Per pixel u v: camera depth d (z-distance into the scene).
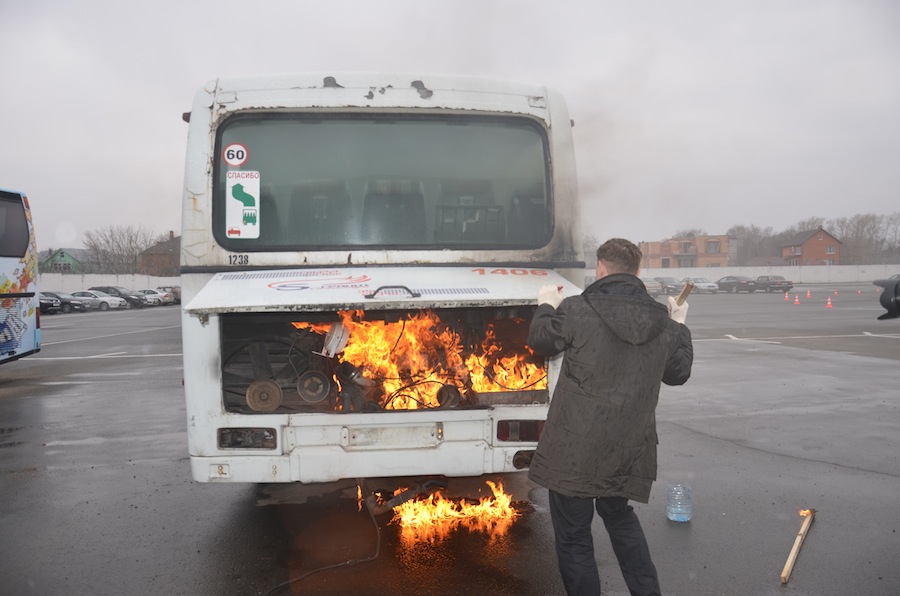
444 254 4.36
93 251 86.12
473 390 4.09
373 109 4.40
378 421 3.88
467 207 4.49
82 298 43.94
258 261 4.24
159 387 11.05
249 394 3.95
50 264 83.44
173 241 82.69
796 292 54.03
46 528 4.59
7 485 5.62
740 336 18.38
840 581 3.68
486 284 4.02
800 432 7.34
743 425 7.71
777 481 5.55
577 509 2.99
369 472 3.88
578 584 2.96
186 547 4.21
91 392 10.61
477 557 3.99
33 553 4.14
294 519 4.72
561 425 2.97
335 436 3.88
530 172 4.58
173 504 5.10
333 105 4.37
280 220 4.33
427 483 4.62
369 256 4.30
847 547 4.15
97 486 5.59
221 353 3.92
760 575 3.76
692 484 5.48
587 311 2.97
